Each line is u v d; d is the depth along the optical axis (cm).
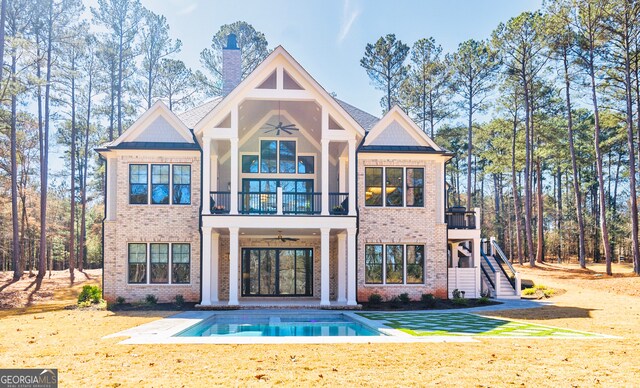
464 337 1208
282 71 2130
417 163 2316
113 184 2247
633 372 841
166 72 4153
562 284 3078
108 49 3862
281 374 815
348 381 774
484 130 4747
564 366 882
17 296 2611
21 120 3422
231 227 2067
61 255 5428
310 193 2164
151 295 2158
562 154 4666
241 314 1883
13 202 3216
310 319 1862
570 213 5841
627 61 3247
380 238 2278
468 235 2505
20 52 2873
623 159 5738
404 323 1542
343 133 2148
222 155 2497
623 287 2753
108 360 916
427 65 4334
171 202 2211
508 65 3934
